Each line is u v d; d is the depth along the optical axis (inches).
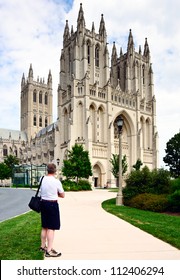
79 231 533.0
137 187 1139.9
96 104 3850.9
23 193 1934.1
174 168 3804.1
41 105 6958.7
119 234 504.1
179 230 529.7
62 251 386.9
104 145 3786.9
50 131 5034.5
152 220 676.1
